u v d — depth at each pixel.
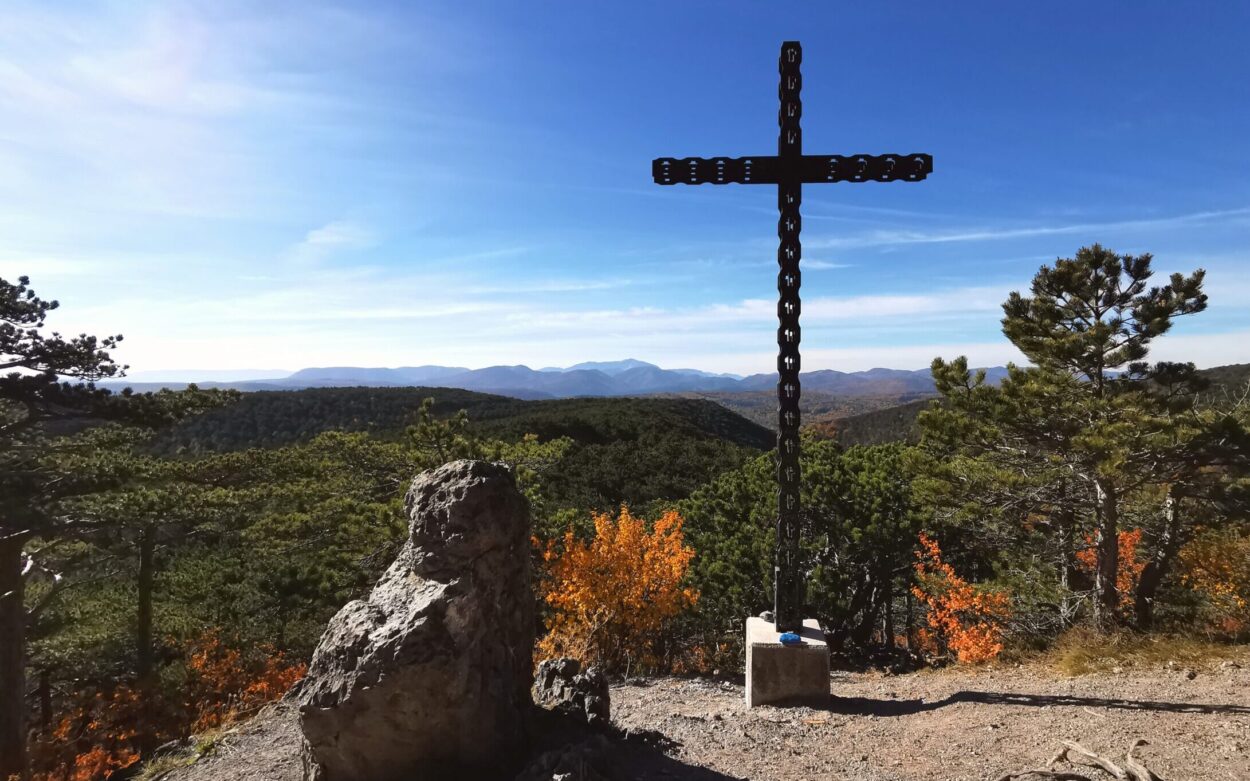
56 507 12.21
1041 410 9.88
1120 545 11.20
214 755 5.57
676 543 10.05
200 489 14.92
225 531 16.81
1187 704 5.38
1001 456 11.20
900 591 16.25
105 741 13.90
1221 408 10.95
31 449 13.21
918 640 14.97
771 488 15.05
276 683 14.73
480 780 3.52
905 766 4.45
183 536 16.56
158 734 14.10
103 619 17.23
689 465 37.50
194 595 19.16
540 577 11.18
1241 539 10.86
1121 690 6.05
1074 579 11.77
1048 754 4.48
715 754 4.73
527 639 4.21
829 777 4.28
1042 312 10.56
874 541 13.68
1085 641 8.11
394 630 3.46
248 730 6.09
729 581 13.35
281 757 5.10
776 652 6.12
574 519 13.02
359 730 3.37
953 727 5.20
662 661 11.75
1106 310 10.20
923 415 11.06
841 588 13.93
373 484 13.91
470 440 13.20
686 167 6.04
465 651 3.53
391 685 3.33
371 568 13.10
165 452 35.31
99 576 18.05
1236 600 10.06
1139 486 9.96
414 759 3.46
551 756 3.51
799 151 5.95
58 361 13.14
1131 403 9.33
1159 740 4.55
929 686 7.11
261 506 16.12
